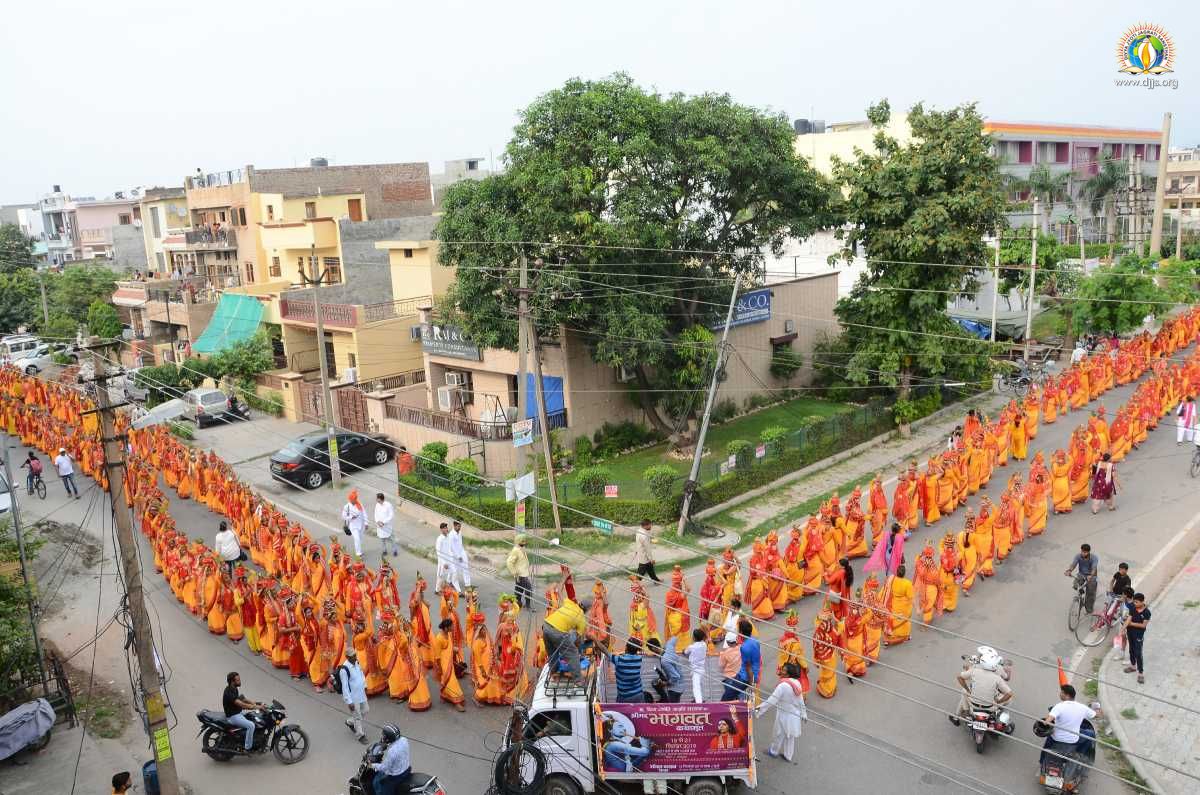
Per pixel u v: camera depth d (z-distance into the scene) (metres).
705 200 28.12
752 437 31.28
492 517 24.25
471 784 13.77
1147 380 32.47
